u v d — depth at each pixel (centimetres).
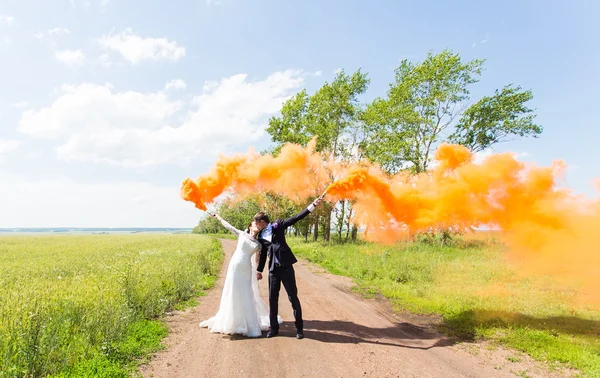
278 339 554
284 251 570
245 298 572
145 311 661
